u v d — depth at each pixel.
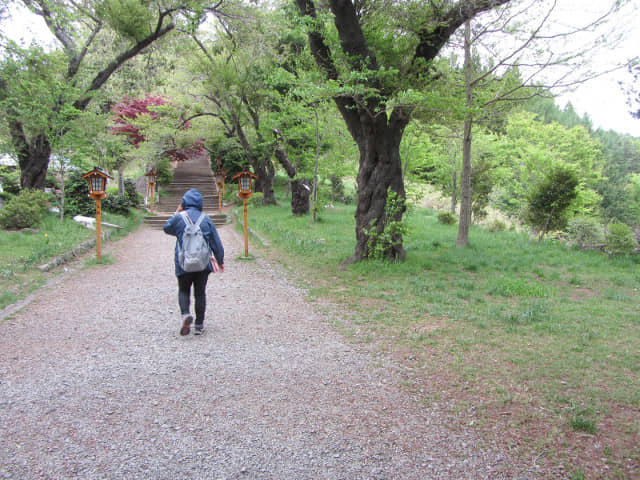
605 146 48.50
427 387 3.49
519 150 23.42
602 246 10.96
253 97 18.12
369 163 8.62
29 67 11.67
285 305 6.02
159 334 4.75
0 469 2.37
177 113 21.23
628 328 5.00
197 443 2.67
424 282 7.15
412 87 8.20
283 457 2.54
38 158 13.34
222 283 7.36
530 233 14.55
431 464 2.48
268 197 21.97
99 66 15.38
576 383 3.51
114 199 17.25
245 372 3.76
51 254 8.62
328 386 3.50
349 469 2.44
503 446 2.66
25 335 4.57
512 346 4.39
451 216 16.44
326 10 7.82
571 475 2.37
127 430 2.80
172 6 12.92
